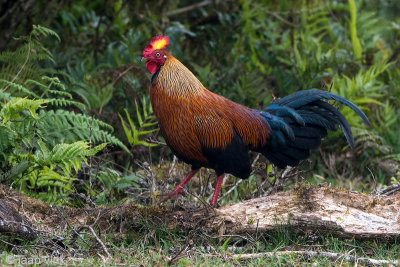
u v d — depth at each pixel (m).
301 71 15.86
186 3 20.00
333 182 13.02
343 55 17.19
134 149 12.85
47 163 9.18
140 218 9.03
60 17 17.55
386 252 8.43
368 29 19.25
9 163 9.37
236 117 9.74
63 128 10.57
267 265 7.67
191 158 9.71
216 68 16.84
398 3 22.19
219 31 17.16
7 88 11.10
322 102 10.31
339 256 7.88
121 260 7.88
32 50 11.53
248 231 8.91
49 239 8.17
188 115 9.38
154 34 16.83
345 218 8.76
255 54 17.48
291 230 8.88
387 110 15.15
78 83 13.29
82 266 7.33
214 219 9.02
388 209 8.94
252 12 18.81
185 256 8.00
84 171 11.31
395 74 16.95
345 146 14.06
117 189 11.15
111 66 15.46
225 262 7.70
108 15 17.33
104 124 11.06
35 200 9.18
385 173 13.62
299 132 10.23
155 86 9.50
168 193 9.91
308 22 19.80
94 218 9.03
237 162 9.74
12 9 14.44
